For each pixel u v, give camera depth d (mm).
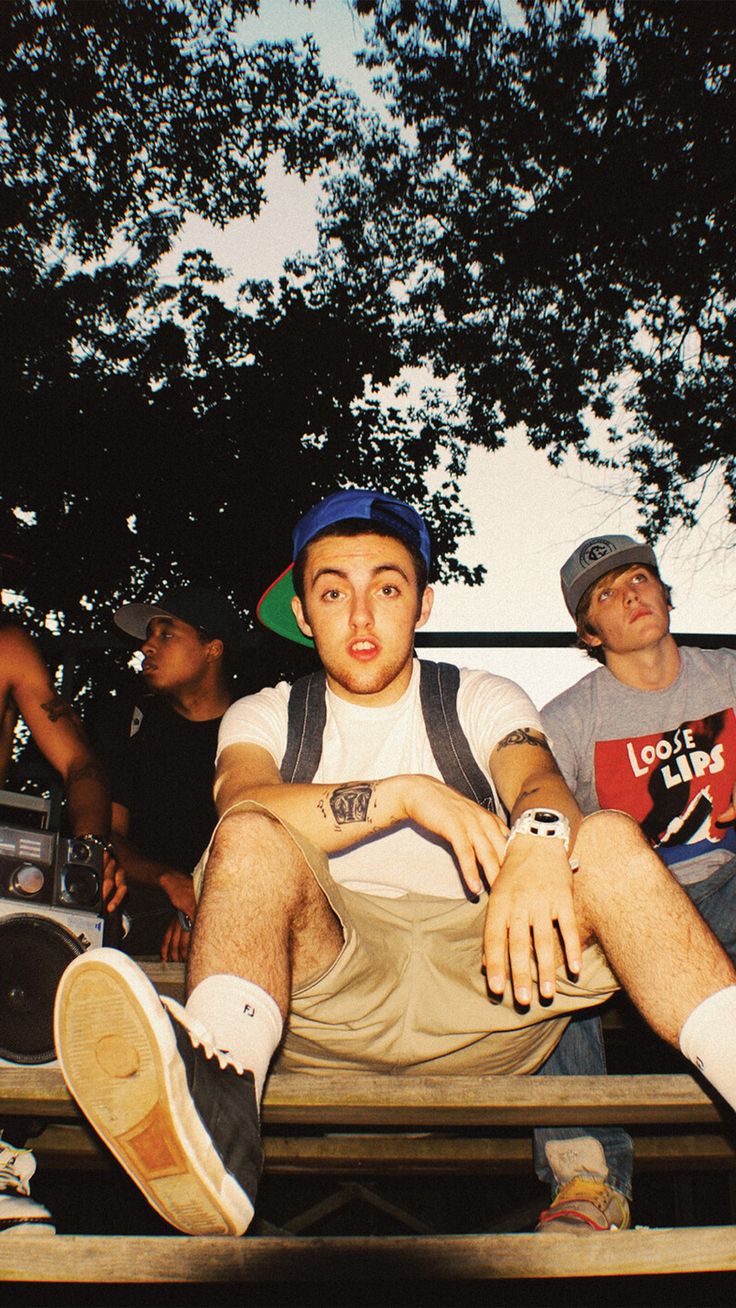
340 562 2068
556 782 1773
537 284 18672
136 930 3072
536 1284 2148
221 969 1478
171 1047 1150
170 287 19672
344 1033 1819
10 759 2770
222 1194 1205
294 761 2061
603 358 18734
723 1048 1430
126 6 17672
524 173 18219
